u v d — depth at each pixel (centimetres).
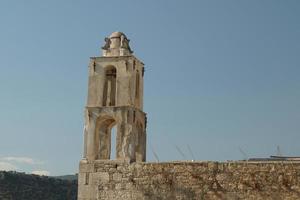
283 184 2984
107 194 3359
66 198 12181
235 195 3062
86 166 3456
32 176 12688
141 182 3294
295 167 2984
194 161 3206
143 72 3872
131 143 3459
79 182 3444
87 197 3397
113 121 3725
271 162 3044
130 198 3294
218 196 3097
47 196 11875
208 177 3147
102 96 3631
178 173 3219
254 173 3056
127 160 3384
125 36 3797
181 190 3188
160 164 3275
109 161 3412
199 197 3138
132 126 3506
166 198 3209
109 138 3734
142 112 3781
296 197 2944
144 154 3756
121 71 3628
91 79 3688
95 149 3534
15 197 11175
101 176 3403
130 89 3578
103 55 3781
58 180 13088
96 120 3581
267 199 2997
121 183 3344
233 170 3103
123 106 3534
